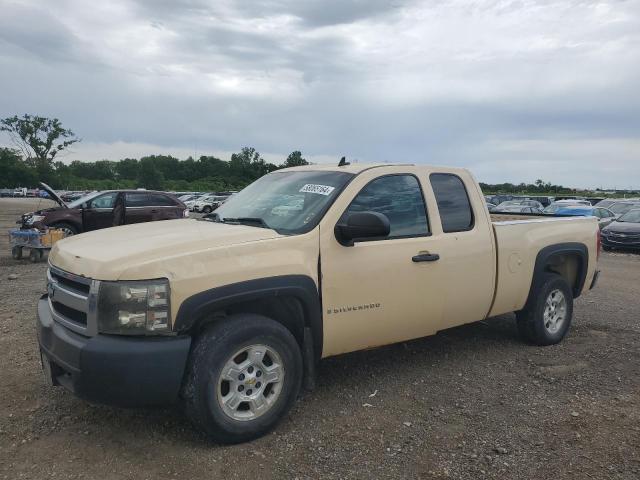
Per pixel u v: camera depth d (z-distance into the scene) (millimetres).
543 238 5625
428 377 4734
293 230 3902
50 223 13961
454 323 4855
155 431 3605
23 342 5438
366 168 4418
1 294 7910
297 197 4289
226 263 3396
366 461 3314
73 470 3111
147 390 3125
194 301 3223
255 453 3363
